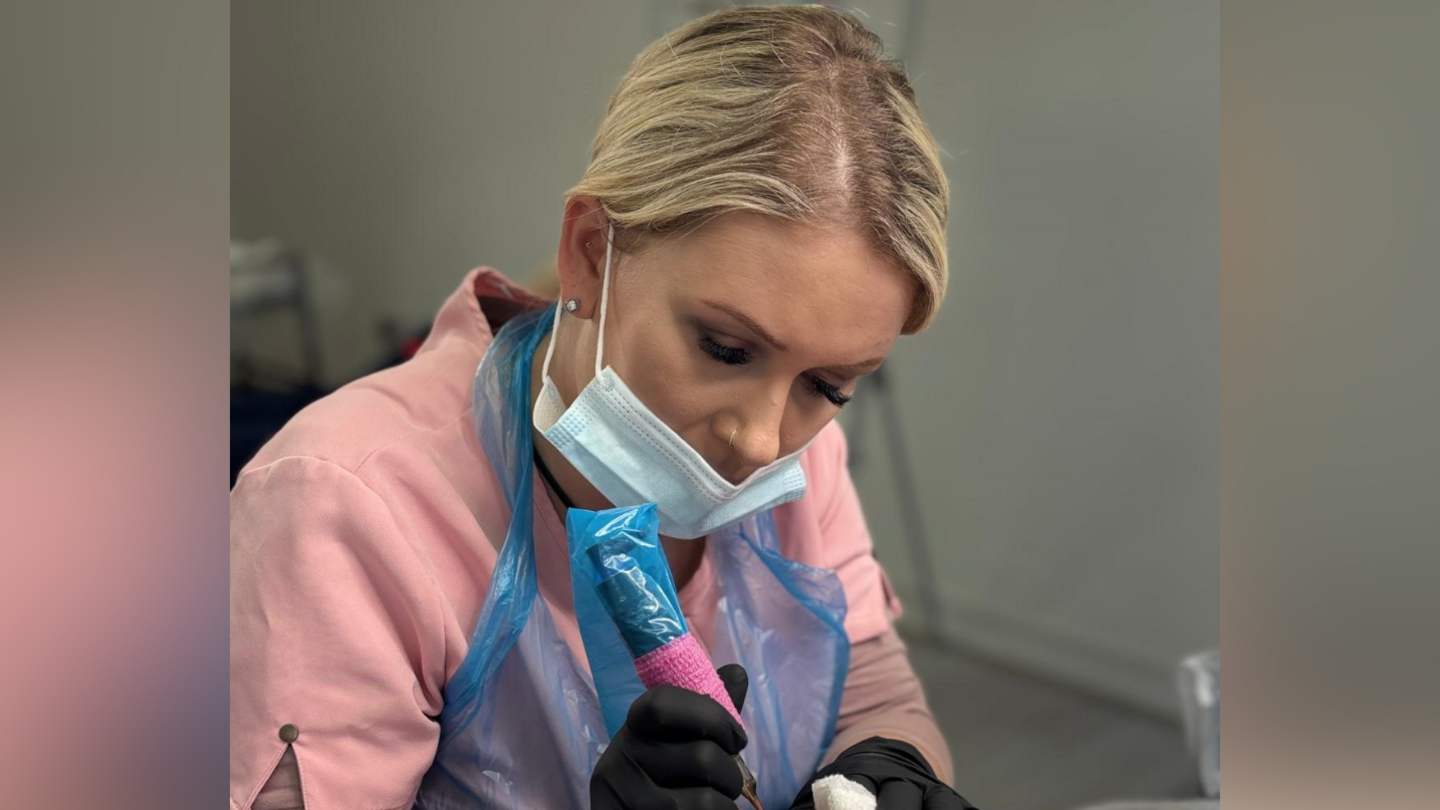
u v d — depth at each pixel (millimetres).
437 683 789
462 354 886
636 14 1793
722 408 721
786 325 668
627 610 672
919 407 2232
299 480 751
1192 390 1977
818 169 662
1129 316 2018
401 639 771
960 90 2023
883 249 669
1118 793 1955
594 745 826
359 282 1840
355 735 732
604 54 1818
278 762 715
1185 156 1908
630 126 734
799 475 820
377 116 1812
